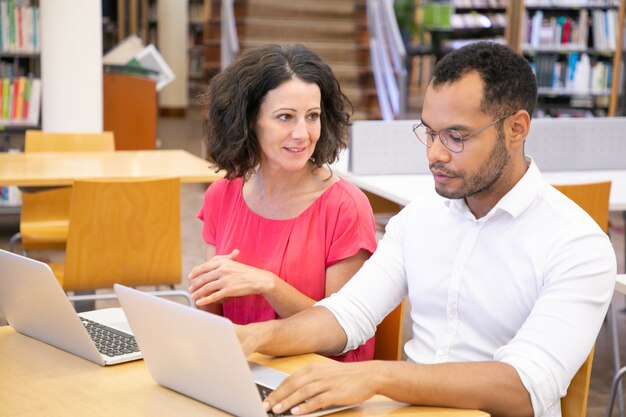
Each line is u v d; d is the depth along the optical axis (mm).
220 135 2230
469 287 1823
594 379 3902
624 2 9195
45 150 5172
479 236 1817
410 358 1946
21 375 1733
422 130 3002
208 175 4273
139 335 1640
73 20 6824
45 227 4438
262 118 2170
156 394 1640
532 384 1589
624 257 6023
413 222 1955
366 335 1953
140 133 7633
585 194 3504
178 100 14195
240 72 2170
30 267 1770
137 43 8203
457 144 1663
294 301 2086
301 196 2271
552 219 1745
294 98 2137
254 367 1753
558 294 1675
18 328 1991
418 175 4500
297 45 2229
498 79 1647
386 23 9727
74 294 3938
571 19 9570
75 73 6879
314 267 2238
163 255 3539
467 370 1590
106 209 3391
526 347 1630
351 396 1528
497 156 1681
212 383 1534
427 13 10992
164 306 1520
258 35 9875
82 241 3391
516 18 9609
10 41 6859
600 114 9625
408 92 11953
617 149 4859
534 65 9562
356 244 2221
